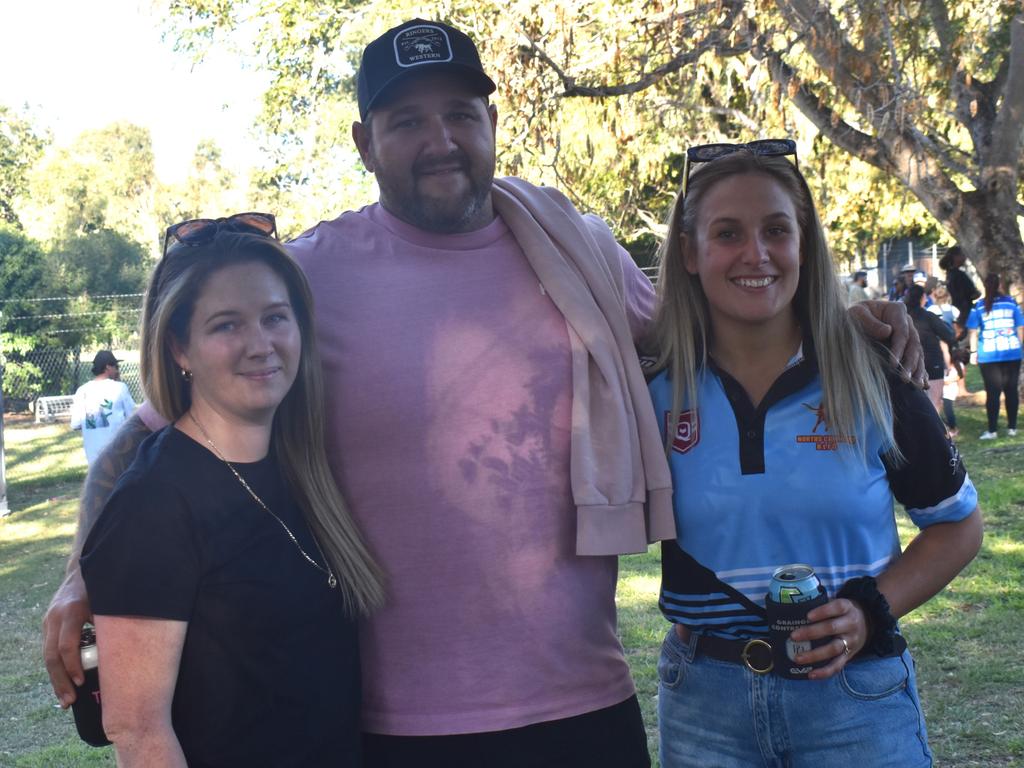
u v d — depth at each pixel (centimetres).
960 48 1045
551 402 263
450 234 274
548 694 255
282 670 222
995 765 438
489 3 840
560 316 270
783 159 254
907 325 254
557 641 257
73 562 237
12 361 2516
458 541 254
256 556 223
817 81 1198
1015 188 1231
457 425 257
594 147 1227
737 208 246
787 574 231
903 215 1864
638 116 1149
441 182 266
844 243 1894
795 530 243
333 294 267
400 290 267
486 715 251
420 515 254
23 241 2578
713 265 248
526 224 274
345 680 236
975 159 1266
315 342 245
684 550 253
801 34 943
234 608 218
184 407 232
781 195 247
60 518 1300
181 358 229
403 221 276
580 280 271
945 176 1235
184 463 221
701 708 251
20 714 601
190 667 217
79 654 223
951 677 527
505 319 267
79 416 1191
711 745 250
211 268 225
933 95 1262
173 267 229
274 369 227
